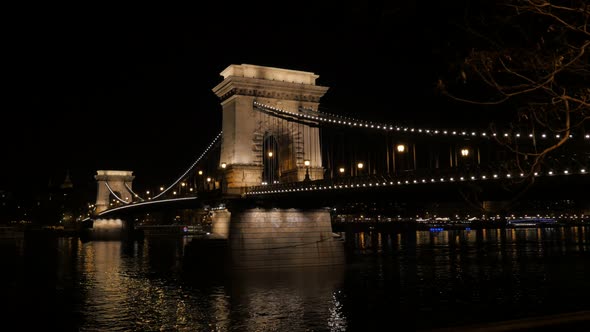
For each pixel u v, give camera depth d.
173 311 34.16
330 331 28.44
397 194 34.50
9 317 32.97
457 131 28.66
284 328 29.28
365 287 41.19
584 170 22.03
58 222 187.12
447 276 47.09
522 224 172.00
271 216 52.19
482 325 5.23
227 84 61.88
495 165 25.97
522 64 8.64
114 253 82.81
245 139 60.28
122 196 151.00
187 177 81.81
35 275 53.09
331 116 50.31
